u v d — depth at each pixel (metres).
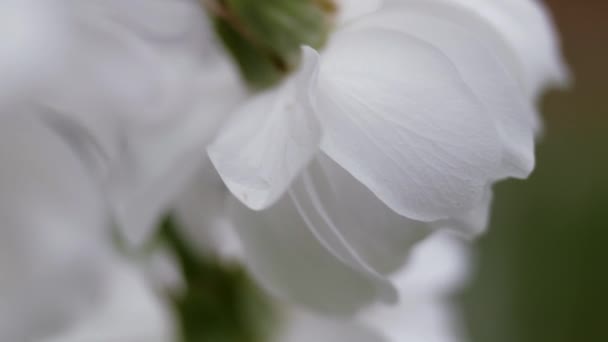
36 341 0.19
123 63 0.17
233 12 0.16
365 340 0.19
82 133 0.18
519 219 0.30
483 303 0.29
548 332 0.29
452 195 0.15
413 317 0.20
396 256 0.15
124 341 0.19
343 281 0.16
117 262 0.19
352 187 0.15
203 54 0.17
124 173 0.17
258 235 0.16
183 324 0.19
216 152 0.15
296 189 0.15
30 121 0.18
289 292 0.16
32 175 0.18
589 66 0.44
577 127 0.37
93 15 0.17
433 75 0.15
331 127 0.15
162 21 0.17
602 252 0.30
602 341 0.29
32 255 0.18
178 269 0.19
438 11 0.16
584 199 0.31
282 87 0.16
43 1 0.15
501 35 0.16
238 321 0.19
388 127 0.15
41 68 0.15
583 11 0.44
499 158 0.15
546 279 0.29
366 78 0.15
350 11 0.16
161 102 0.18
